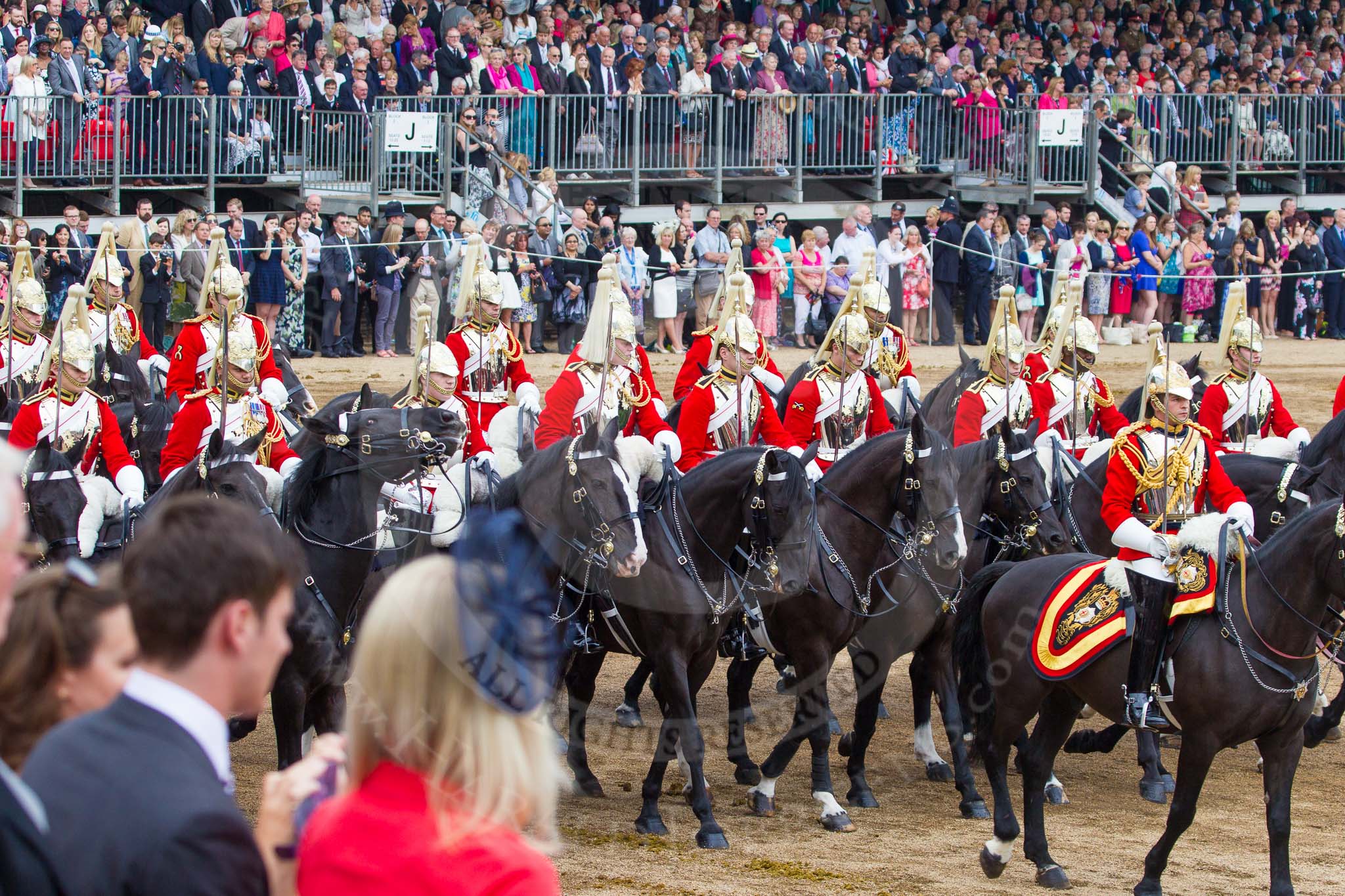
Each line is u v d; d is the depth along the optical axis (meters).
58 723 4.43
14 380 13.89
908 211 32.50
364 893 3.52
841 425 13.77
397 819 3.57
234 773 11.64
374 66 27.75
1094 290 30.91
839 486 11.43
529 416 12.27
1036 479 12.64
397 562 11.07
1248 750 13.59
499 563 3.65
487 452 11.88
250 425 11.74
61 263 23.08
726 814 11.30
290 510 10.30
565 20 30.17
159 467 13.98
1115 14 37.97
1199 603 9.60
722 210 30.77
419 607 3.56
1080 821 11.51
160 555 3.56
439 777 3.56
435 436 10.32
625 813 11.20
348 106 27.16
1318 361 31.16
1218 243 32.56
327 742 3.89
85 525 10.88
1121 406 15.65
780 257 27.94
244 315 12.58
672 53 30.70
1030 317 30.31
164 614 3.53
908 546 11.46
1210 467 10.62
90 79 25.36
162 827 3.37
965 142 32.84
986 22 36.06
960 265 30.06
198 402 11.66
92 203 26.08
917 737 12.68
